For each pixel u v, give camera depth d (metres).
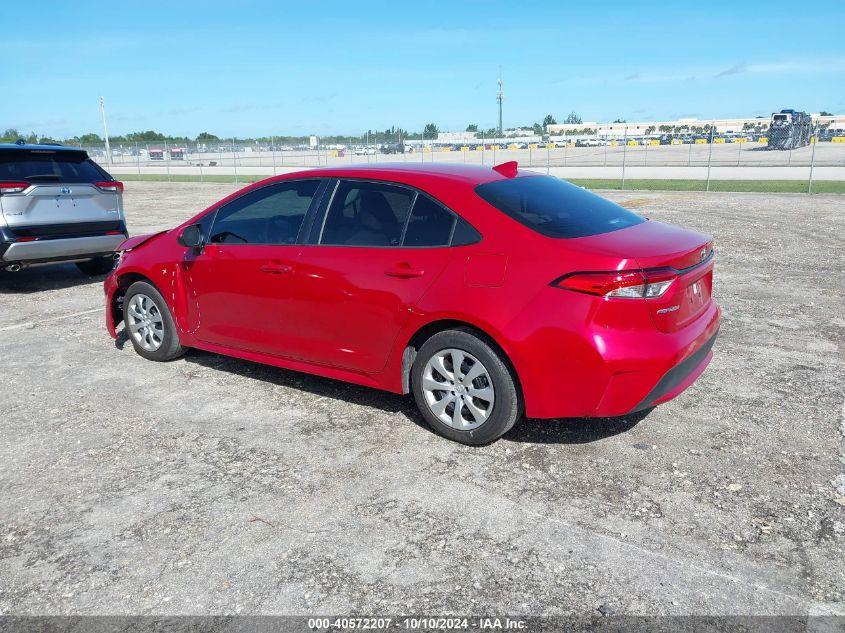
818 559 2.78
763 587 2.61
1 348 5.91
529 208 3.76
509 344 3.44
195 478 3.55
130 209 18.50
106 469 3.67
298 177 4.45
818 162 37.16
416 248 3.82
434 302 3.67
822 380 4.77
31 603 2.62
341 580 2.70
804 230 11.91
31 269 9.95
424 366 3.86
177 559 2.87
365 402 4.52
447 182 3.88
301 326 4.31
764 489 3.33
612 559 2.80
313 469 3.62
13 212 7.47
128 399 4.65
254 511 3.22
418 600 2.58
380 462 3.67
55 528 3.12
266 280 4.40
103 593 2.67
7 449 3.93
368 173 4.15
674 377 3.46
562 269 3.36
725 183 25.45
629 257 3.27
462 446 3.85
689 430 4.00
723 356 5.31
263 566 2.80
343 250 4.08
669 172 32.81
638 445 3.82
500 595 2.59
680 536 2.95
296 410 4.41
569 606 2.53
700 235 3.92
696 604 2.52
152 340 5.38
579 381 3.37
